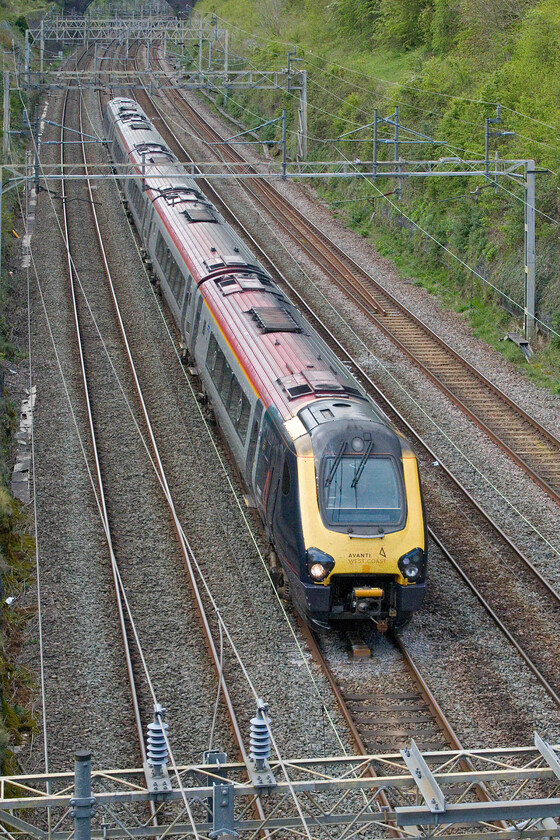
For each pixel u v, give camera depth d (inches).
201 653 1359.5
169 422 2148.1
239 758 1138.0
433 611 1491.1
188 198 2874.0
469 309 2888.8
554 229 2687.0
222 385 1940.2
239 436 1764.3
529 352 2532.0
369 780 842.2
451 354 2566.4
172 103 6077.8
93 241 3412.9
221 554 1636.3
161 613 1460.4
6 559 1581.0
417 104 4099.4
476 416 2191.2
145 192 3093.0
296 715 1224.2
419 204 3457.2
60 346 2534.5
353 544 1355.8
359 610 1358.3
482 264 2940.5
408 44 5329.7
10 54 6058.1
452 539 1715.1
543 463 2001.7
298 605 1401.3
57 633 1406.3
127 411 2196.1
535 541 1711.4
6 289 2834.6
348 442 1425.9
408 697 1273.4
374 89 4562.0
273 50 5905.5
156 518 1753.2
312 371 1627.7
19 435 2070.6
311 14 6363.2
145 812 1050.1
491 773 852.6
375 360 2518.5
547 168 2792.8
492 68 3907.5
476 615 1482.5
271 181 4453.7
